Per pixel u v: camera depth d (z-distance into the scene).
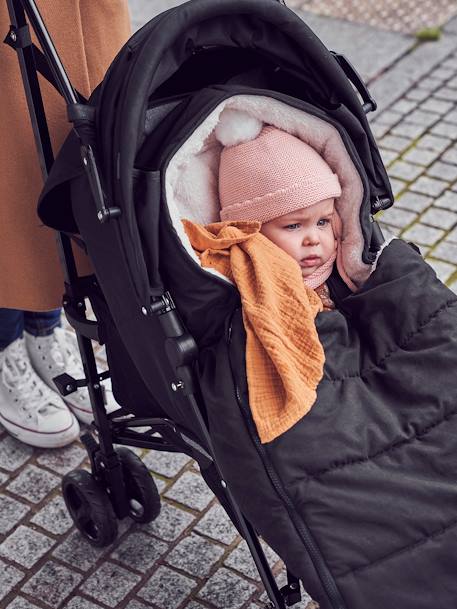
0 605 2.60
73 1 2.38
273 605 2.14
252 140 2.23
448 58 4.77
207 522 2.79
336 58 2.30
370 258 2.28
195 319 2.00
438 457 1.90
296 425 1.89
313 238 2.22
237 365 1.95
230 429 1.91
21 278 2.68
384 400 2.01
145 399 2.35
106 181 1.97
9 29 2.33
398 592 1.78
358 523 1.82
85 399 3.10
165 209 1.95
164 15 1.96
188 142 2.05
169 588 2.62
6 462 3.03
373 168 2.28
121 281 2.08
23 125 2.44
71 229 2.32
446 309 2.10
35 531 2.80
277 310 2.01
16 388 3.03
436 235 3.73
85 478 2.67
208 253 2.11
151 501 2.69
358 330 2.15
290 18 2.04
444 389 1.98
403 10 5.18
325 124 2.20
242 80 2.23
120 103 1.92
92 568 2.69
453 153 4.14
